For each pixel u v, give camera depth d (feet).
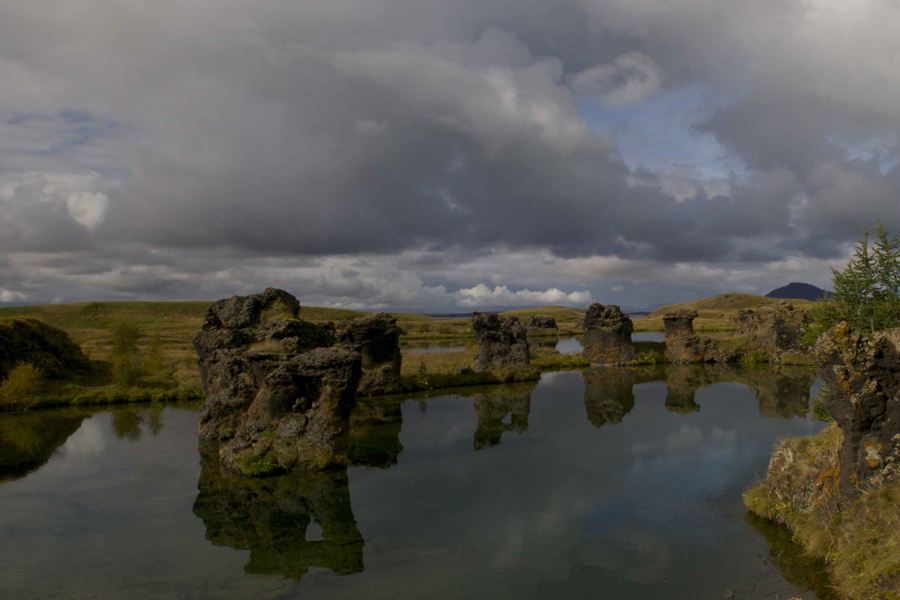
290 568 63.05
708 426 134.21
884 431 52.80
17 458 112.37
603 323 292.61
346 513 80.07
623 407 163.94
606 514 77.82
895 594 40.37
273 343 123.24
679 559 62.13
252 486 92.02
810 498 63.62
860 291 79.25
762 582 54.19
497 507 81.82
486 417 151.74
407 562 64.03
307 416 104.83
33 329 216.33
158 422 148.56
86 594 57.21
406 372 226.17
